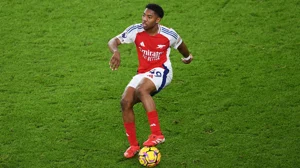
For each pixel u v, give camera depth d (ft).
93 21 124.16
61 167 81.82
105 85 102.83
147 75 81.97
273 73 105.50
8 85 102.63
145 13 80.48
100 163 82.74
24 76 105.60
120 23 123.13
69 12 127.44
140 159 80.69
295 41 116.16
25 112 94.73
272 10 127.44
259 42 116.26
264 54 111.96
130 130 82.79
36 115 94.02
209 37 118.32
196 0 131.54
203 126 91.20
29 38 118.52
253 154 84.28
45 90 101.30
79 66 108.99
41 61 110.73
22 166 82.02
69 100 98.22
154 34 82.02
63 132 89.81
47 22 124.06
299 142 86.69
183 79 104.53
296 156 83.61
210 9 127.95
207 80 104.01
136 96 81.66
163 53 83.25
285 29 120.47
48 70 107.76
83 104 97.19
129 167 81.97
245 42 116.47
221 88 101.40
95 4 130.21
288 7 128.47
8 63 109.91
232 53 112.68
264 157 83.56
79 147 86.38
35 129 90.53
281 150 84.99
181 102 97.66
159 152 81.76
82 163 82.69
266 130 89.81
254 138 87.97
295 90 100.07
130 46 116.47
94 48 115.03
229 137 88.38
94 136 88.89
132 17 124.98
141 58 83.76
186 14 126.31
